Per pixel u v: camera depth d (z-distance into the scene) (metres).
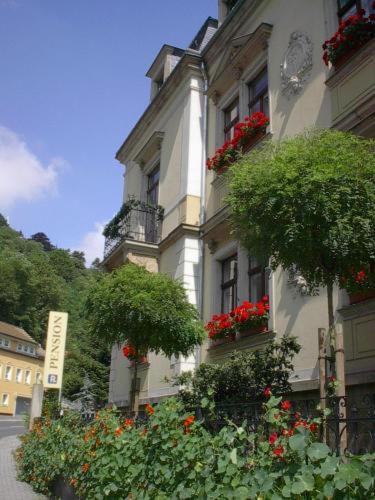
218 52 14.49
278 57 11.29
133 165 19.45
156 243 15.27
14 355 65.50
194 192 14.16
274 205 5.18
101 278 9.72
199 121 14.82
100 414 6.83
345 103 8.88
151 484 4.56
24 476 10.71
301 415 3.97
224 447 3.80
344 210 4.99
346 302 8.02
